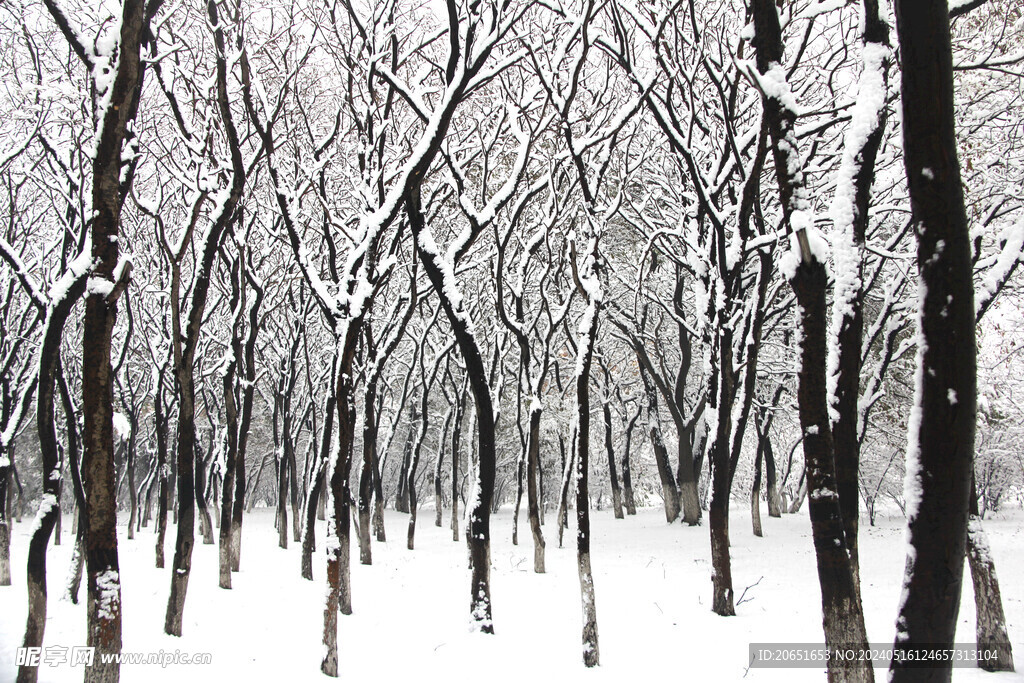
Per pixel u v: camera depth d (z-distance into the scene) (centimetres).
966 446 421
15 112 1091
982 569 845
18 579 1345
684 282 2414
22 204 1584
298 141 1550
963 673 815
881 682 754
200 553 1688
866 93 591
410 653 857
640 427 3225
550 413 2864
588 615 834
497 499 3672
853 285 627
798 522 2427
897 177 1388
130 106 676
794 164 575
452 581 1359
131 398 2162
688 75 1261
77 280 778
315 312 2238
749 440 3341
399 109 1578
